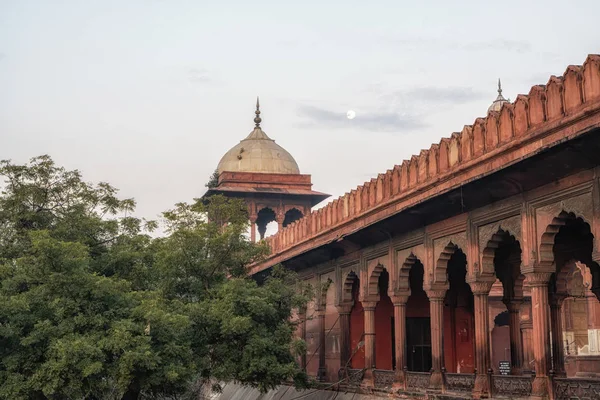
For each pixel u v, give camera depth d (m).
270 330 15.29
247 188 27.73
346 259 17.91
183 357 13.50
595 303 22.33
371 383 16.05
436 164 13.09
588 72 9.28
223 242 15.74
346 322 18.08
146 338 12.72
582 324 23.52
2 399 12.41
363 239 16.48
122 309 13.48
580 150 9.45
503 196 11.56
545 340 10.59
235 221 17.22
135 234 16.86
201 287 15.69
